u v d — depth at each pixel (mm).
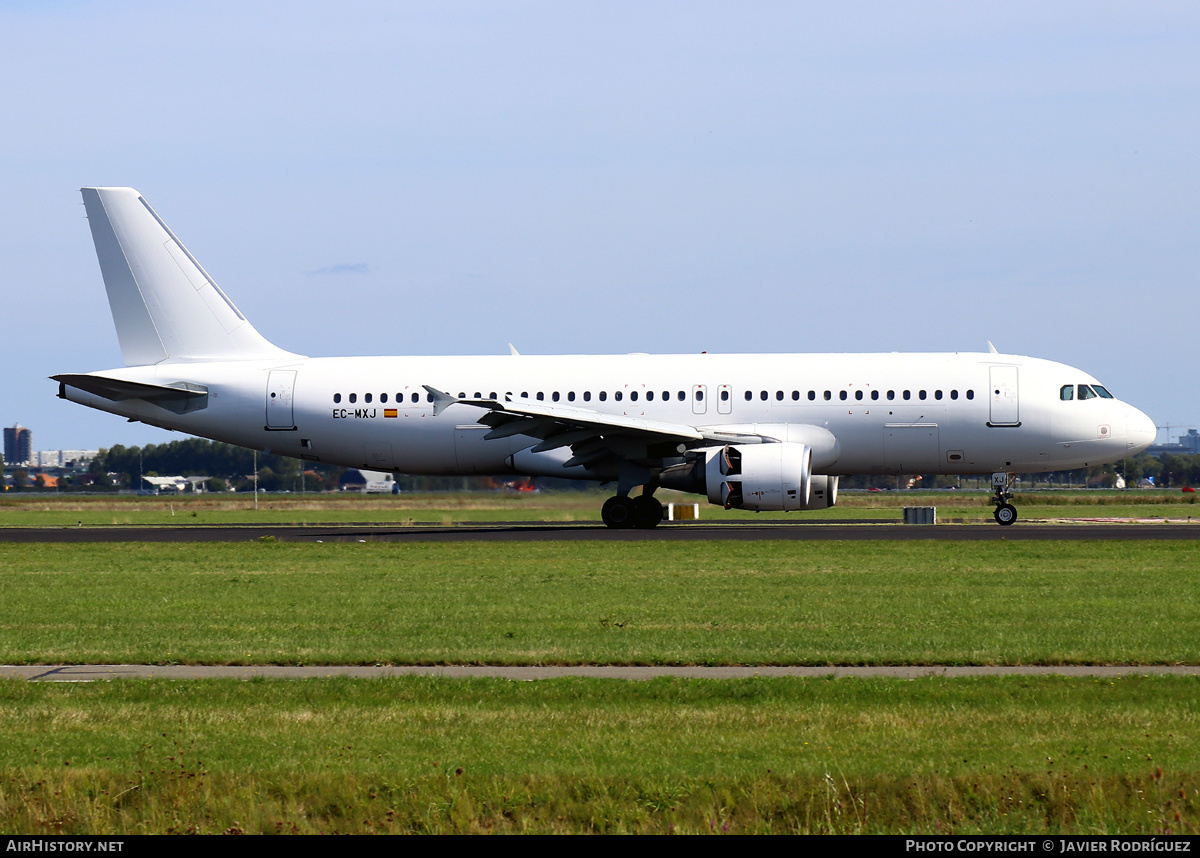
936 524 161250
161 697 51812
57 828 36219
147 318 164750
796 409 147625
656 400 150250
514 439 156625
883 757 40438
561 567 102875
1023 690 50406
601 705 49156
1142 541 121312
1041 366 147750
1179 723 44469
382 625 71750
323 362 163000
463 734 44656
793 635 65875
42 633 69812
